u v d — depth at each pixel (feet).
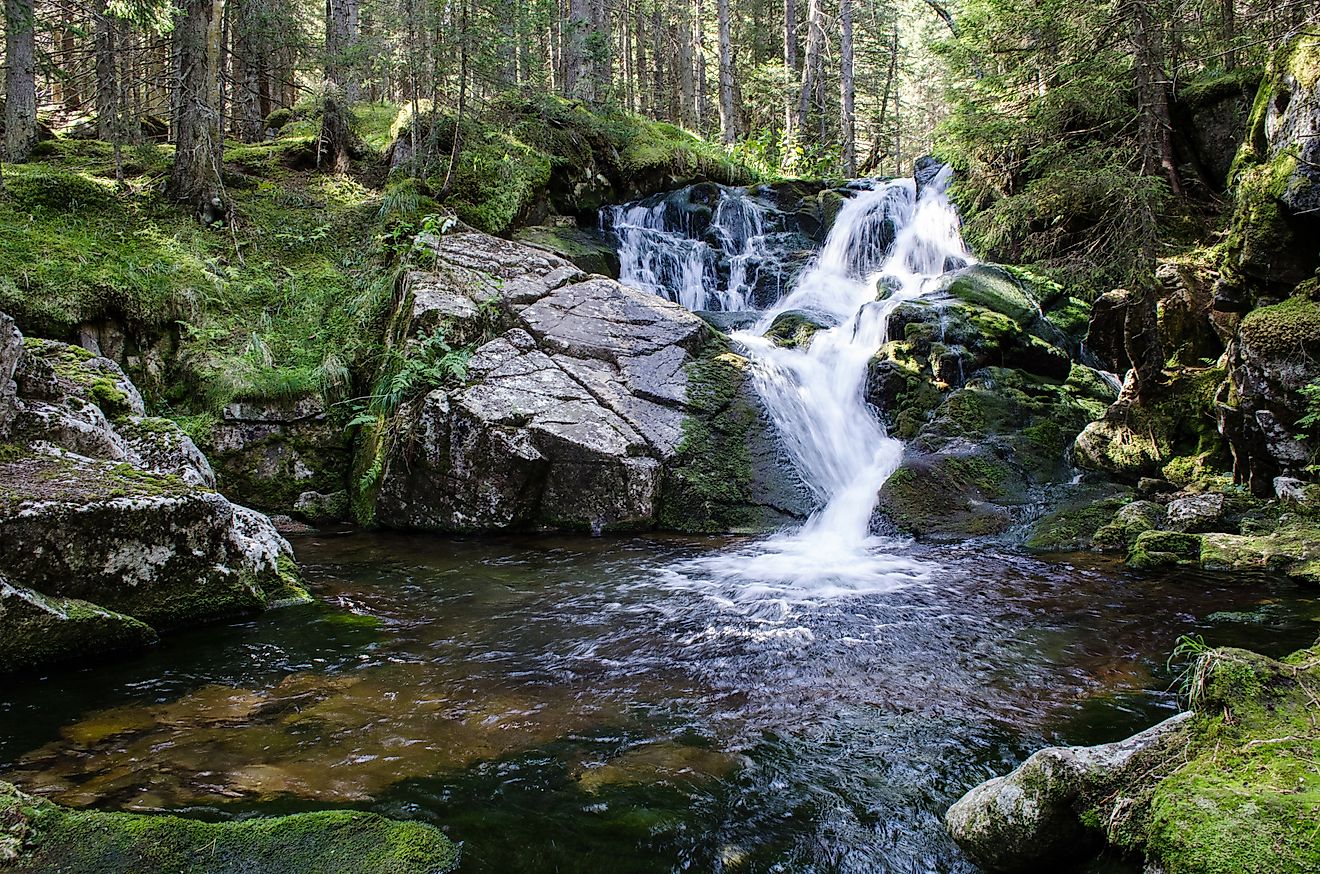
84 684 14.80
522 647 17.19
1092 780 9.04
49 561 15.97
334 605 20.02
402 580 22.49
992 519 26.63
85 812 9.74
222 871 9.00
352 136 47.57
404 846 9.57
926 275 43.62
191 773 11.47
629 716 13.80
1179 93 37.06
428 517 28.68
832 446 31.78
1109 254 29.09
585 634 18.01
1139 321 27.25
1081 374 34.88
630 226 50.26
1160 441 27.17
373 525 29.43
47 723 13.07
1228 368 25.38
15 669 15.16
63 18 41.55
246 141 57.21
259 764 11.80
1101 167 28.22
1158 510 25.07
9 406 19.26
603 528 28.40
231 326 33.40
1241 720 9.33
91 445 20.33
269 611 19.36
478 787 11.33
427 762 12.01
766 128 78.69
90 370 24.54
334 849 9.43
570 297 34.99
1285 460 22.98
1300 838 7.18
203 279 34.17
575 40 63.05
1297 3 26.27
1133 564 22.44
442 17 40.86
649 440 29.48
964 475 28.27
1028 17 32.24
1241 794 7.93
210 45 39.24
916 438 30.78
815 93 93.66
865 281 46.70
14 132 43.19
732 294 49.21
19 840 8.98
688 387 31.81
